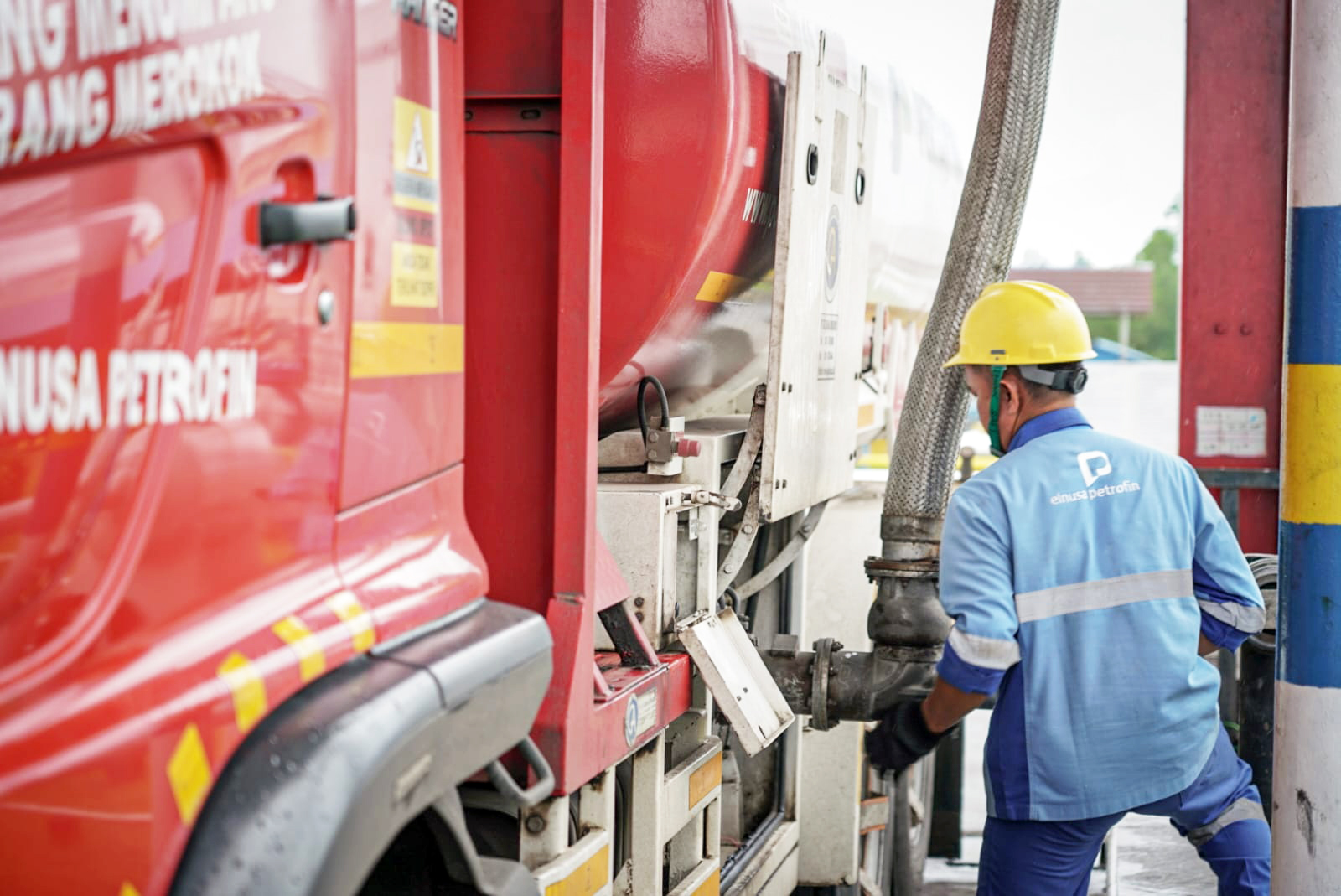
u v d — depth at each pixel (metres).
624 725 2.48
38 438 1.13
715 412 4.06
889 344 5.43
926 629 3.31
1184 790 2.76
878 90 4.43
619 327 2.86
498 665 1.68
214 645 1.30
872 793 4.46
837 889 4.24
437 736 1.53
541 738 2.20
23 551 1.12
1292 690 2.33
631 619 2.69
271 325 1.42
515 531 2.37
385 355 1.65
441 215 1.83
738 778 3.74
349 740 1.36
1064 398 2.78
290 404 1.45
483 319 2.38
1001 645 2.54
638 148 2.76
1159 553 2.64
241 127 1.37
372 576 1.59
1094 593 2.62
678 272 2.81
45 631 1.14
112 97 1.20
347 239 1.50
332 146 1.53
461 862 1.69
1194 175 5.41
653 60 2.75
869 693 3.32
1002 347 2.74
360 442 1.59
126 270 1.22
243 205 1.37
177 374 1.28
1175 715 2.62
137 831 1.18
